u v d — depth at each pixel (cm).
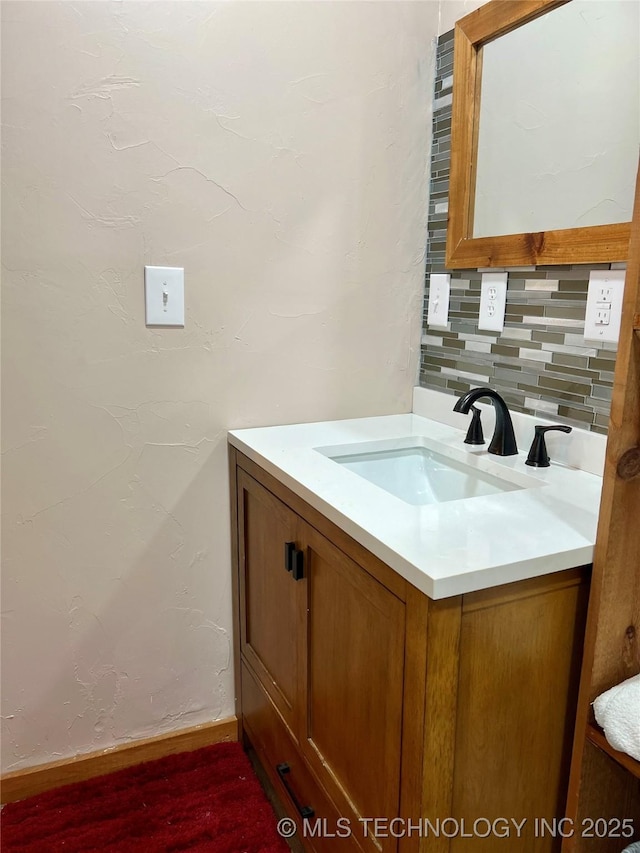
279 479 115
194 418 139
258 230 136
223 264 134
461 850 90
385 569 86
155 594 144
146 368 133
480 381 139
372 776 95
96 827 131
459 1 136
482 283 135
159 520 141
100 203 122
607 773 93
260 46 128
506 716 88
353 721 100
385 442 136
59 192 119
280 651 127
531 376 125
